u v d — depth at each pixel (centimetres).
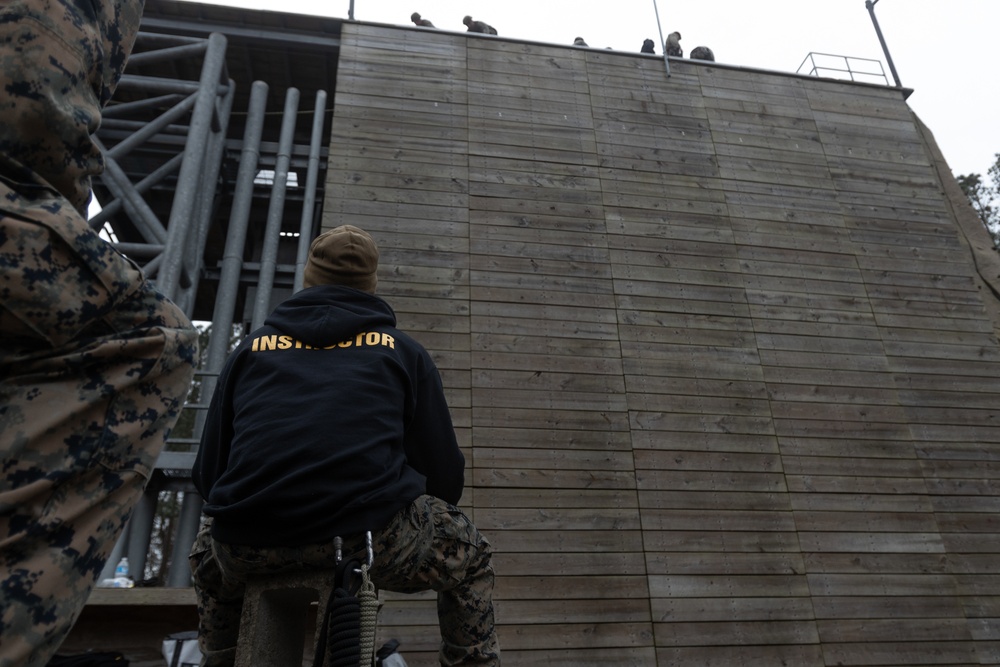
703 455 607
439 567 150
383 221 637
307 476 128
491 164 686
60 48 97
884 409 662
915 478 638
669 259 684
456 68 727
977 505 637
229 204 881
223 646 159
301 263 698
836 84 832
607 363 625
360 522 127
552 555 544
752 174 748
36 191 96
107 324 101
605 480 579
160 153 788
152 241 589
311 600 143
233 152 813
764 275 699
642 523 569
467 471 559
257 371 148
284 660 138
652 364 634
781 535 589
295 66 818
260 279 702
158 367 104
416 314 607
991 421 680
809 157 775
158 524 1830
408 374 152
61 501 89
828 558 588
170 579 592
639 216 697
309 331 153
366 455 133
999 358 712
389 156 666
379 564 133
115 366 100
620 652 523
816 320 690
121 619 333
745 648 542
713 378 640
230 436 153
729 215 720
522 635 514
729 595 557
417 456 156
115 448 96
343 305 160
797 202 745
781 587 568
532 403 595
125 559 513
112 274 98
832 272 718
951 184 850
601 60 774
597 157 716
